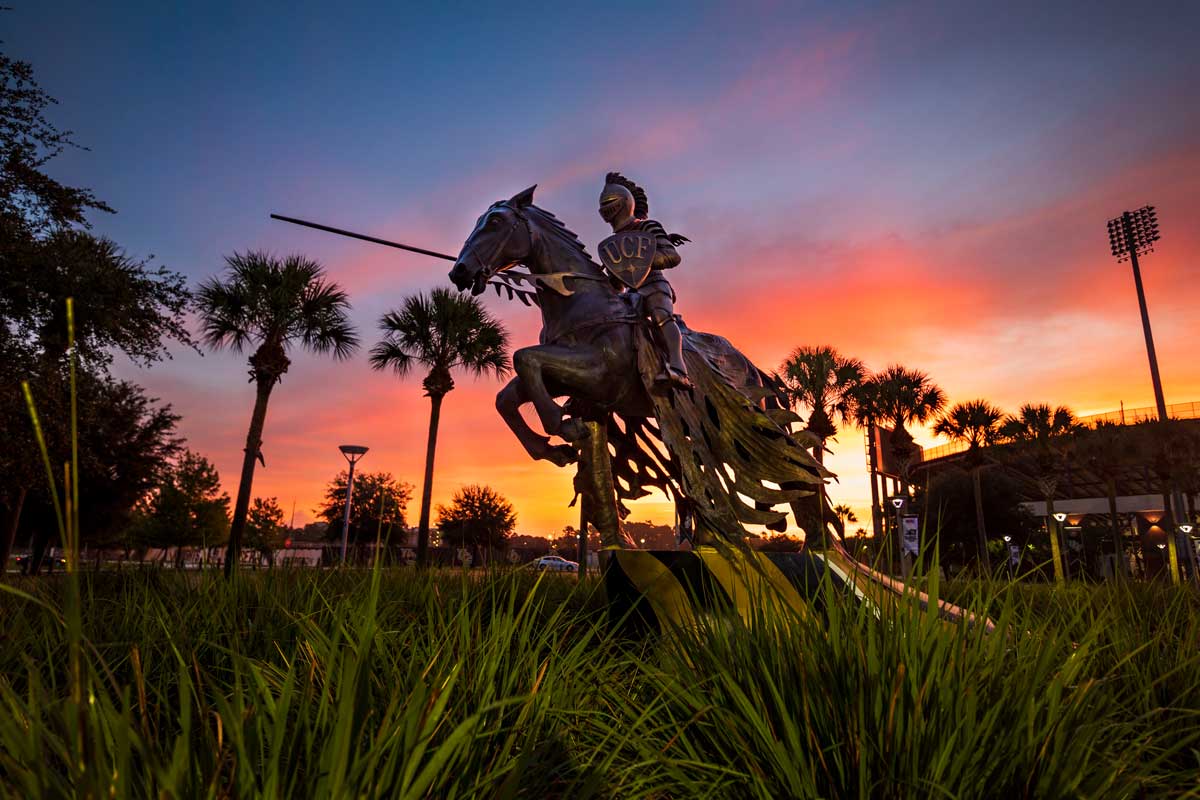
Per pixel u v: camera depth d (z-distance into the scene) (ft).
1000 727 5.25
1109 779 4.75
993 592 6.94
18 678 7.00
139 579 11.29
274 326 58.39
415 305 71.31
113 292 45.44
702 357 14.61
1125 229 105.40
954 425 118.01
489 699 5.78
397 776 3.88
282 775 4.03
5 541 62.54
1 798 3.42
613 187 14.94
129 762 3.31
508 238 14.21
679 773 5.19
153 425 81.87
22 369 43.09
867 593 6.70
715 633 7.41
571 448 13.67
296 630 8.93
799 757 4.89
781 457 14.01
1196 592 10.74
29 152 41.57
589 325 13.66
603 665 8.00
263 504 133.18
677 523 15.51
